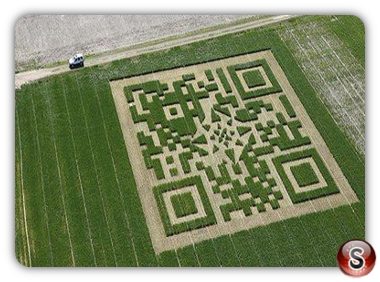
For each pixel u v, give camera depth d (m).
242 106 55.41
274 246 45.09
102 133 53.22
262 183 49.47
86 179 49.75
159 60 59.47
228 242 45.38
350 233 45.75
